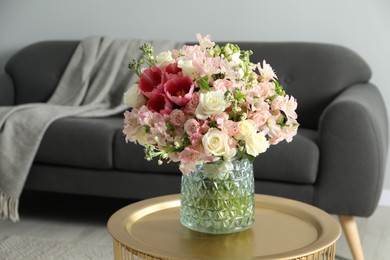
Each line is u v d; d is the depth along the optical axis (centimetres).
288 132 145
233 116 138
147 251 132
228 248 139
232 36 353
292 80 310
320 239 140
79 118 296
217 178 145
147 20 365
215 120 136
